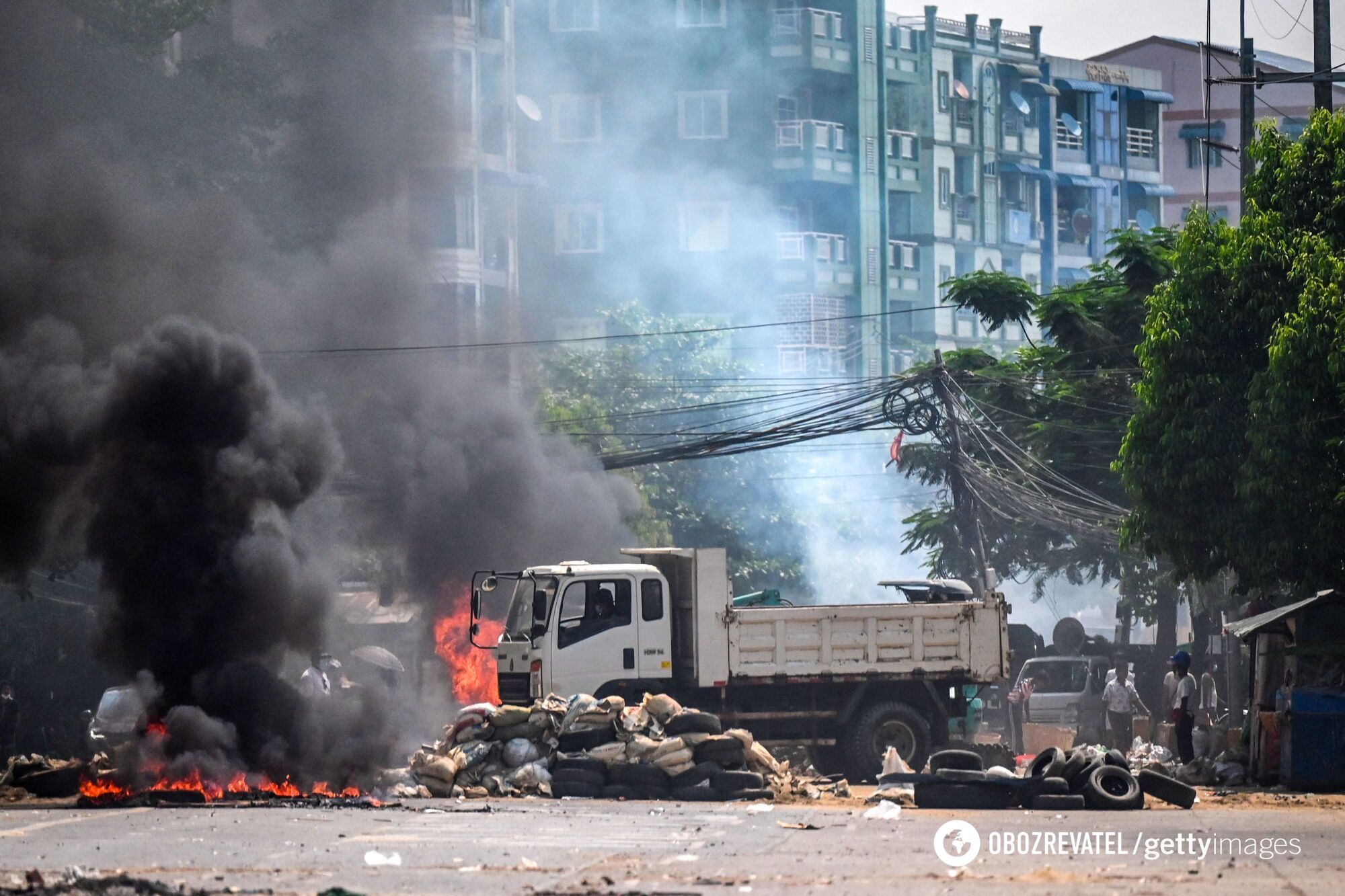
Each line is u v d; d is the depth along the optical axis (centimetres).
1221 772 6181
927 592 7719
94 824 4278
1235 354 6675
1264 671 6312
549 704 5634
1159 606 10494
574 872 3259
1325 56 7575
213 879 3156
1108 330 10444
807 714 6781
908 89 19788
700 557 6700
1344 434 6141
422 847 3734
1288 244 6606
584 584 6619
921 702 6944
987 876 3212
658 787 5306
